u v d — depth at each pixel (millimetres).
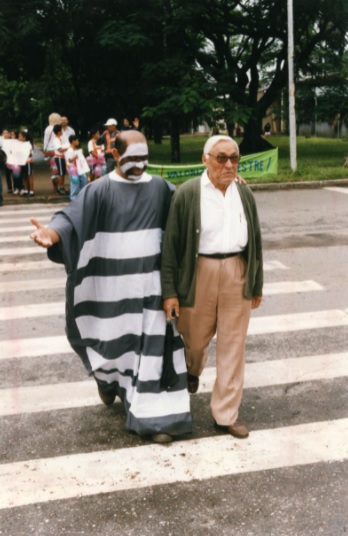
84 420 4082
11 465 3562
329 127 46625
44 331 5809
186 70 21312
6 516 3107
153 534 2953
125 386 3801
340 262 8102
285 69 25297
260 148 26906
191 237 3518
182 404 3740
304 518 3045
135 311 3641
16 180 14953
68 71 33625
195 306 3629
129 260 3582
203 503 3182
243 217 3547
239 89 21984
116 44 20797
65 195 14891
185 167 15422
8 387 4621
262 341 5426
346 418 4047
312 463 3525
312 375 4715
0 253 9125
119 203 3543
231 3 23031
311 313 6141
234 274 3574
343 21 22578
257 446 3709
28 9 23234
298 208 12516
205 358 3982
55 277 7730
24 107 41062
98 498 3240
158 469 3488
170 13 21609
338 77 25547
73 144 13078
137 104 27734
